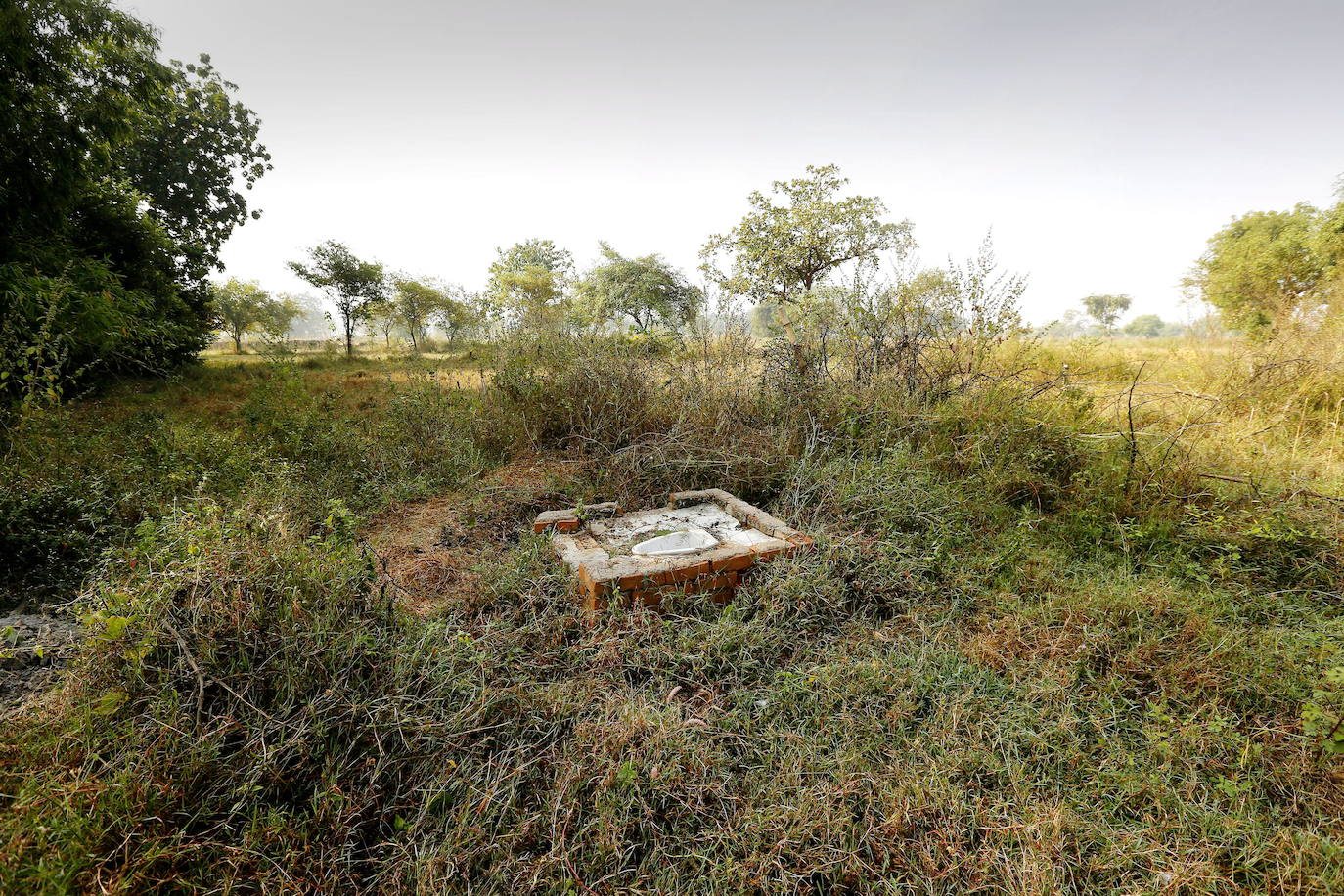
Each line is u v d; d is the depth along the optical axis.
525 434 5.90
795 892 1.59
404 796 1.82
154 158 16.70
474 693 2.16
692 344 6.38
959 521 3.72
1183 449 4.18
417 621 2.64
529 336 7.07
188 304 15.38
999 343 5.89
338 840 1.64
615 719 2.13
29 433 4.66
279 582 2.18
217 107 17.84
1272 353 6.22
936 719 2.17
